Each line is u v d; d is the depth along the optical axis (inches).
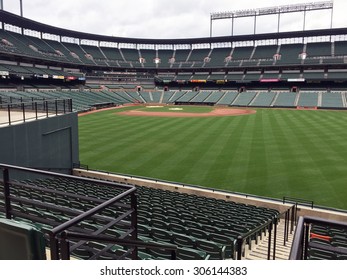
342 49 3002.0
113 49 3718.0
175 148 1037.8
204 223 417.4
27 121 666.2
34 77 2518.5
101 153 984.9
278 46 3353.8
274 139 1153.4
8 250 95.7
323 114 2021.4
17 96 1920.5
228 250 327.3
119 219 137.7
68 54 3166.8
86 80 3304.6
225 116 1989.4
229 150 997.2
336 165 808.3
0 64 2346.2
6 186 169.3
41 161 706.2
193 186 672.4
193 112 2274.9
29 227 92.5
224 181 718.5
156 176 762.8
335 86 2920.8
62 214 378.0
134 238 146.1
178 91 3420.3
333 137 1165.7
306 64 2933.1
